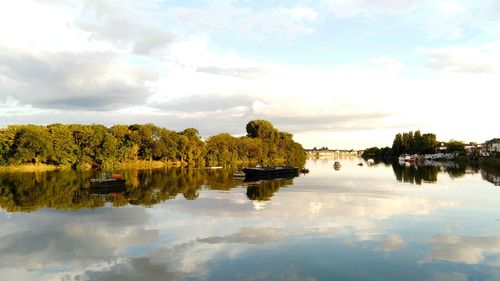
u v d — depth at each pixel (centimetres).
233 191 7006
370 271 2661
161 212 4734
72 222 4166
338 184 8475
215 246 3228
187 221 4188
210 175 10988
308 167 18025
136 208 5038
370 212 4716
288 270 2677
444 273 2631
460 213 4659
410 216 4462
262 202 5556
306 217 4394
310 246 3216
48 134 12331
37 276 2600
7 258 2956
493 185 8000
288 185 8225
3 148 11600
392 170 14338
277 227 3891
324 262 2831
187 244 3294
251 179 9838
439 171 13100
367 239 3431
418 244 3284
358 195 6400
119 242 3369
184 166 15975
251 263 2809
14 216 4512
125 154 14612
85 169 13062
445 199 5872
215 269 2698
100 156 13425
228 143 17125
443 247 3203
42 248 3209
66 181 8738
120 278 2553
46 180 8931
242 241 3372
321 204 5362
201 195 6391
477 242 3359
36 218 4391
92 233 3688
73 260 2905
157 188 7481
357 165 19888
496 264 2805
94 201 5694
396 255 2995
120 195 6391
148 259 2912
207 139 16888
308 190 7200
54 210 4912
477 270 2691
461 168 14825
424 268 2719
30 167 12256
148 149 15662
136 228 3875
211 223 4088
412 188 7538
